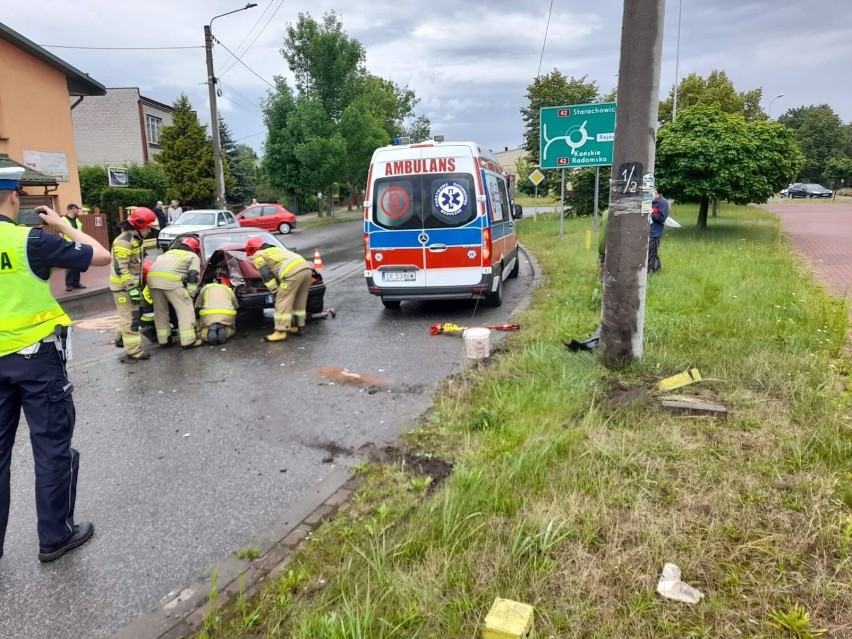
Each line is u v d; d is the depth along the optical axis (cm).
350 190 5634
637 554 287
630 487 345
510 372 584
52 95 1895
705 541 294
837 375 508
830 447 372
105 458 477
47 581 326
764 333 644
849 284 970
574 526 310
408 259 905
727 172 1513
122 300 757
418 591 271
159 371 714
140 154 4122
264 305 869
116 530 371
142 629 283
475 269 891
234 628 274
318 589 294
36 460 338
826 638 232
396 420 518
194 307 838
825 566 272
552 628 246
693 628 242
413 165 891
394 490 384
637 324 550
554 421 446
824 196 4881
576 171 2786
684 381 500
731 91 3462
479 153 912
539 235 2100
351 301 1118
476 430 465
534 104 2934
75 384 677
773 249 1346
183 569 328
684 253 1273
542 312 866
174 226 2194
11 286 320
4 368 323
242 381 659
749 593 259
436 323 890
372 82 5256
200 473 443
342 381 639
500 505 336
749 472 355
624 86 518
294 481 421
